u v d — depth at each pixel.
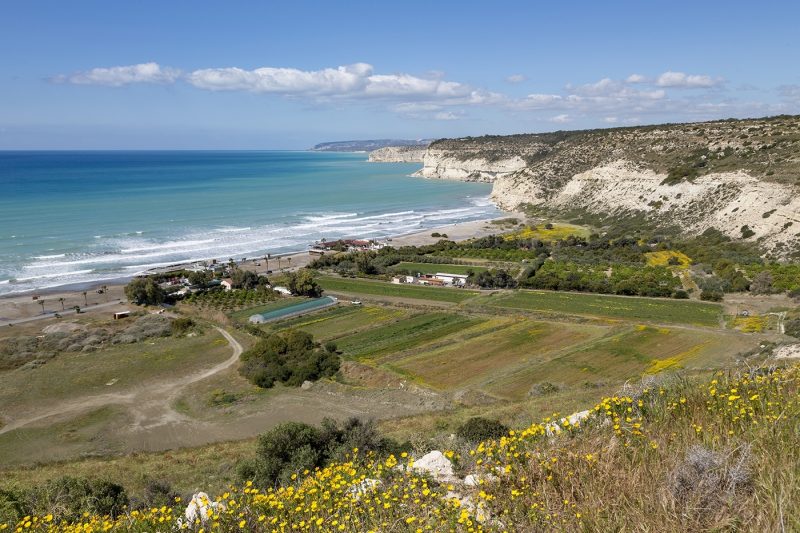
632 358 50.12
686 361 48.47
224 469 26.06
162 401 45.97
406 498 6.61
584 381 45.00
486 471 7.05
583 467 6.33
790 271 78.00
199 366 53.66
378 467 7.93
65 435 40.09
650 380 9.82
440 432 24.64
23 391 47.56
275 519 6.39
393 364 52.16
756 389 8.56
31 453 37.38
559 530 5.33
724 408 7.65
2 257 92.88
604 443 6.92
